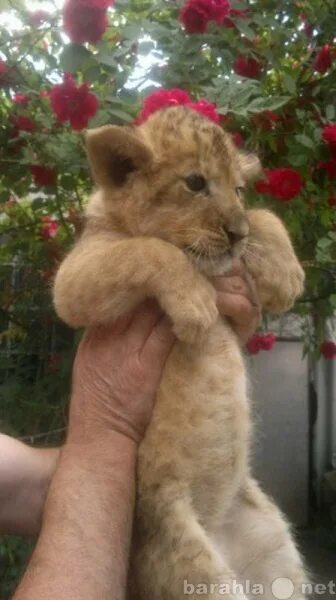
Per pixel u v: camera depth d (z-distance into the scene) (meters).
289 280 0.78
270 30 1.06
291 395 1.90
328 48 1.09
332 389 1.95
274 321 1.30
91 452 0.66
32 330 1.25
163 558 0.65
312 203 1.07
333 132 0.97
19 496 0.71
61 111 0.92
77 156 1.01
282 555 0.75
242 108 0.93
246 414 0.71
